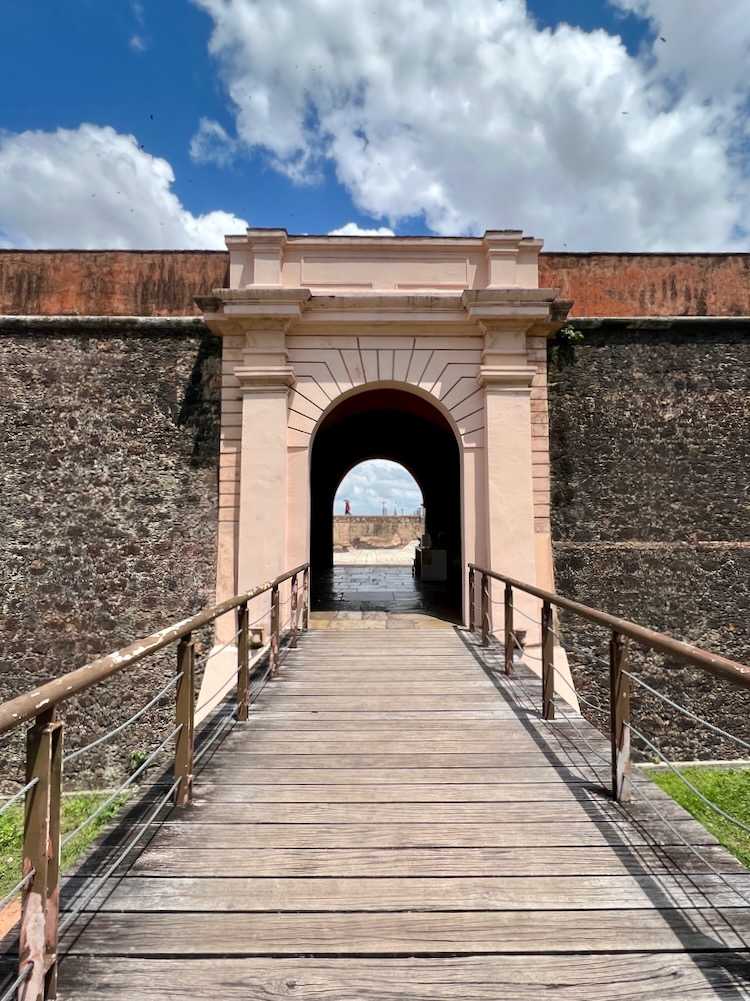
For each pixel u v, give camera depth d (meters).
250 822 3.21
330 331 8.38
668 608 8.30
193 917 2.44
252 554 7.95
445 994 2.05
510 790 3.55
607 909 2.48
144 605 8.14
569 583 8.30
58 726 2.04
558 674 7.71
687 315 9.05
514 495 8.07
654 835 3.05
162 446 8.47
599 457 8.58
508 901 2.54
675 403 8.71
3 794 7.52
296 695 5.29
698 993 2.06
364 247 8.48
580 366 8.76
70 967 2.16
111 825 3.15
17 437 8.43
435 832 3.10
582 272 9.13
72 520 8.29
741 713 8.04
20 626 8.09
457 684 5.58
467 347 8.43
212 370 8.62
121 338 8.70
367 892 2.60
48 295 9.02
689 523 8.48
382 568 18.34
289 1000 2.02
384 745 4.22
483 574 7.13
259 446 8.10
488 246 8.38
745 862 5.35
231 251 8.41
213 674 7.61
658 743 7.95
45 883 1.94
